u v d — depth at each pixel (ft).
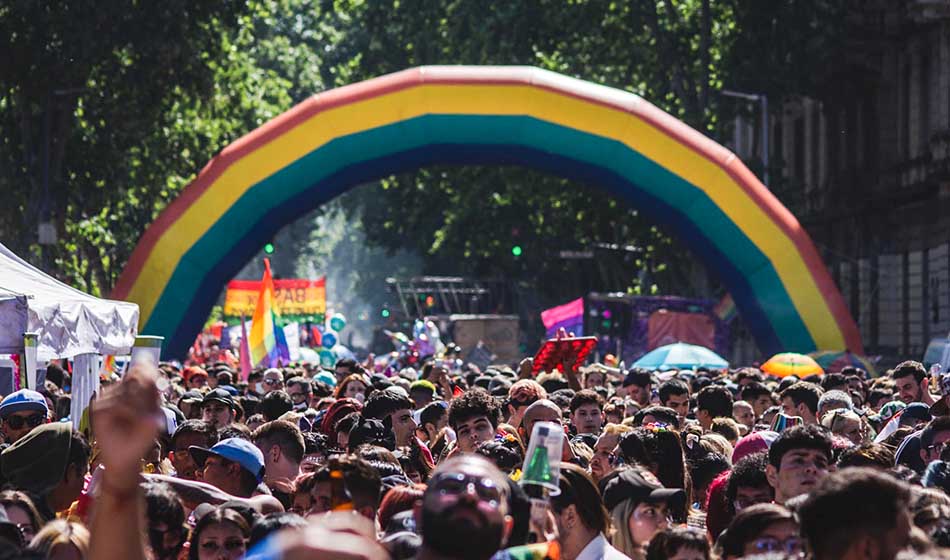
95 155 178.09
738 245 116.78
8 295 51.88
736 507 30.94
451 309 327.88
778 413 54.54
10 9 163.43
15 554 18.61
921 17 189.67
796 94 211.41
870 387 77.56
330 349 146.72
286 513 24.13
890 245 216.95
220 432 39.50
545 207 217.77
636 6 194.49
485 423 39.06
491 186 223.30
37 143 175.42
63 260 186.39
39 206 173.99
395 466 31.89
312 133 113.50
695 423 50.88
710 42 197.77
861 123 223.51
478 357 175.11
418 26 207.62
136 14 166.61
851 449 33.12
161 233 113.29
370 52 224.74
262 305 93.71
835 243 240.53
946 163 185.68
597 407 47.67
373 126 113.80
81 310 58.13
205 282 115.44
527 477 21.49
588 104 113.70
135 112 174.60
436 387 68.33
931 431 39.11
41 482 31.48
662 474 36.01
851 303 230.89
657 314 171.94
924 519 25.05
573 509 26.76
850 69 216.13
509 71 114.42
